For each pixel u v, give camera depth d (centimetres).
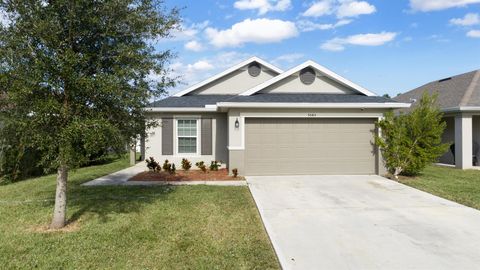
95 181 1174
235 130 1276
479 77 1769
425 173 1375
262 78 1827
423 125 1220
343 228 652
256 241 586
